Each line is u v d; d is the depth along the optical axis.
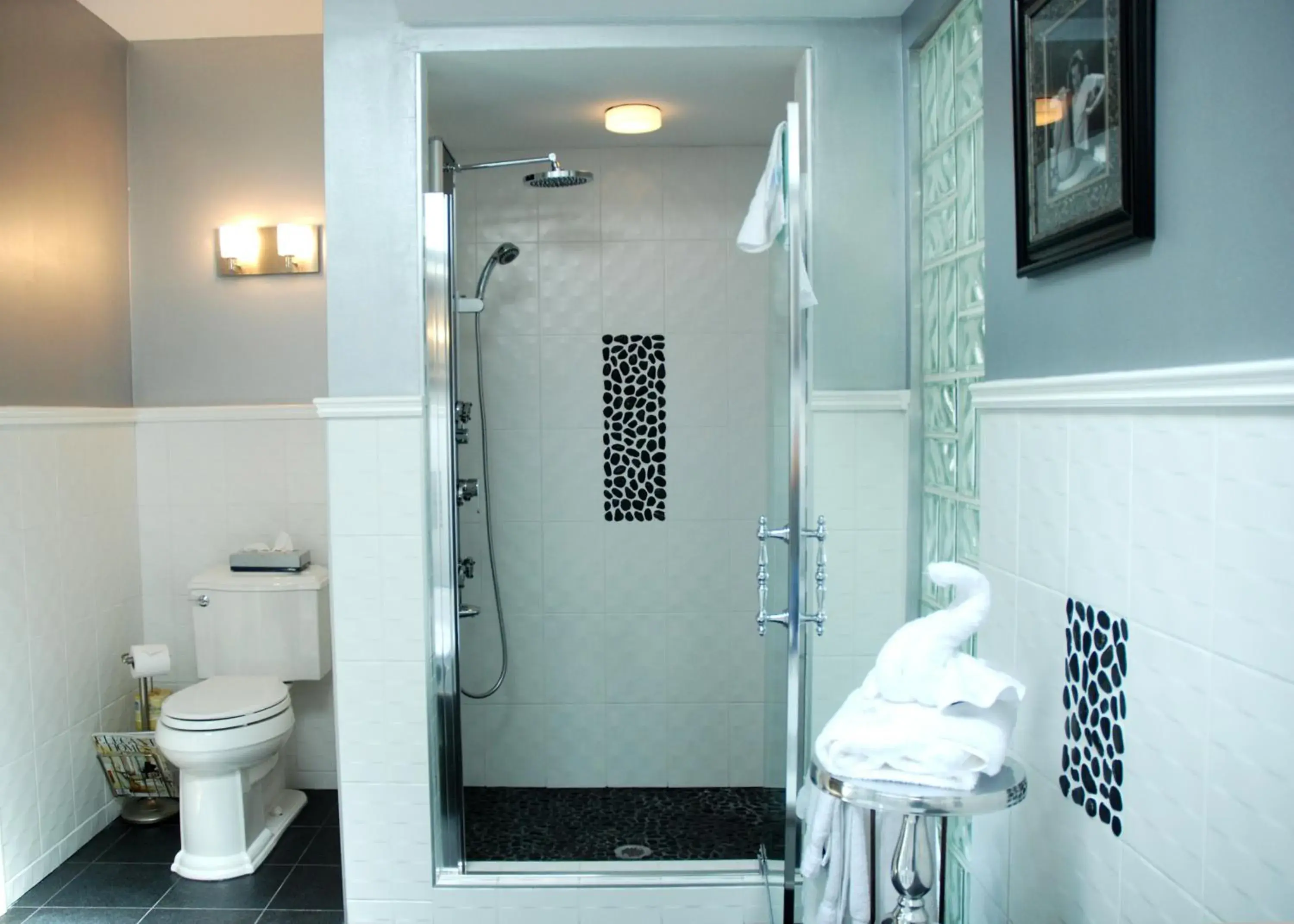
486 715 3.46
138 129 3.47
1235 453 1.17
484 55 2.44
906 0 2.29
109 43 3.36
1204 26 1.18
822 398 2.43
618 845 2.99
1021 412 1.75
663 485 3.43
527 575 3.44
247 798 2.99
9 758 2.73
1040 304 1.67
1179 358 1.26
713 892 2.56
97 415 3.20
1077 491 1.55
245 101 3.47
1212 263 1.19
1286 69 1.05
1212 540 1.21
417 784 2.53
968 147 2.07
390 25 2.43
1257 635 1.13
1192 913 1.26
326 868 2.95
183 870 2.90
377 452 2.49
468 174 3.38
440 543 2.55
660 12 2.34
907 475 2.42
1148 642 1.36
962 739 1.42
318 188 3.48
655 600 3.45
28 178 2.89
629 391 3.41
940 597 2.27
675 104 2.85
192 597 3.30
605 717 3.47
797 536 2.07
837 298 2.43
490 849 2.96
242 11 3.41
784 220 2.22
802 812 2.17
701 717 3.47
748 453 3.42
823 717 2.48
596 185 3.38
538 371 3.41
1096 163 1.42
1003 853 1.85
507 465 3.42
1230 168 1.14
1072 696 1.58
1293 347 1.05
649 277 3.40
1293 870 1.08
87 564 3.15
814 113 2.42
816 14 2.37
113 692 3.29
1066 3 1.50
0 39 2.77
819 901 2.11
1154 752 1.35
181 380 3.49
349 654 2.52
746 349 3.41
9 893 2.71
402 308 2.47
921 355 2.40
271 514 3.50
